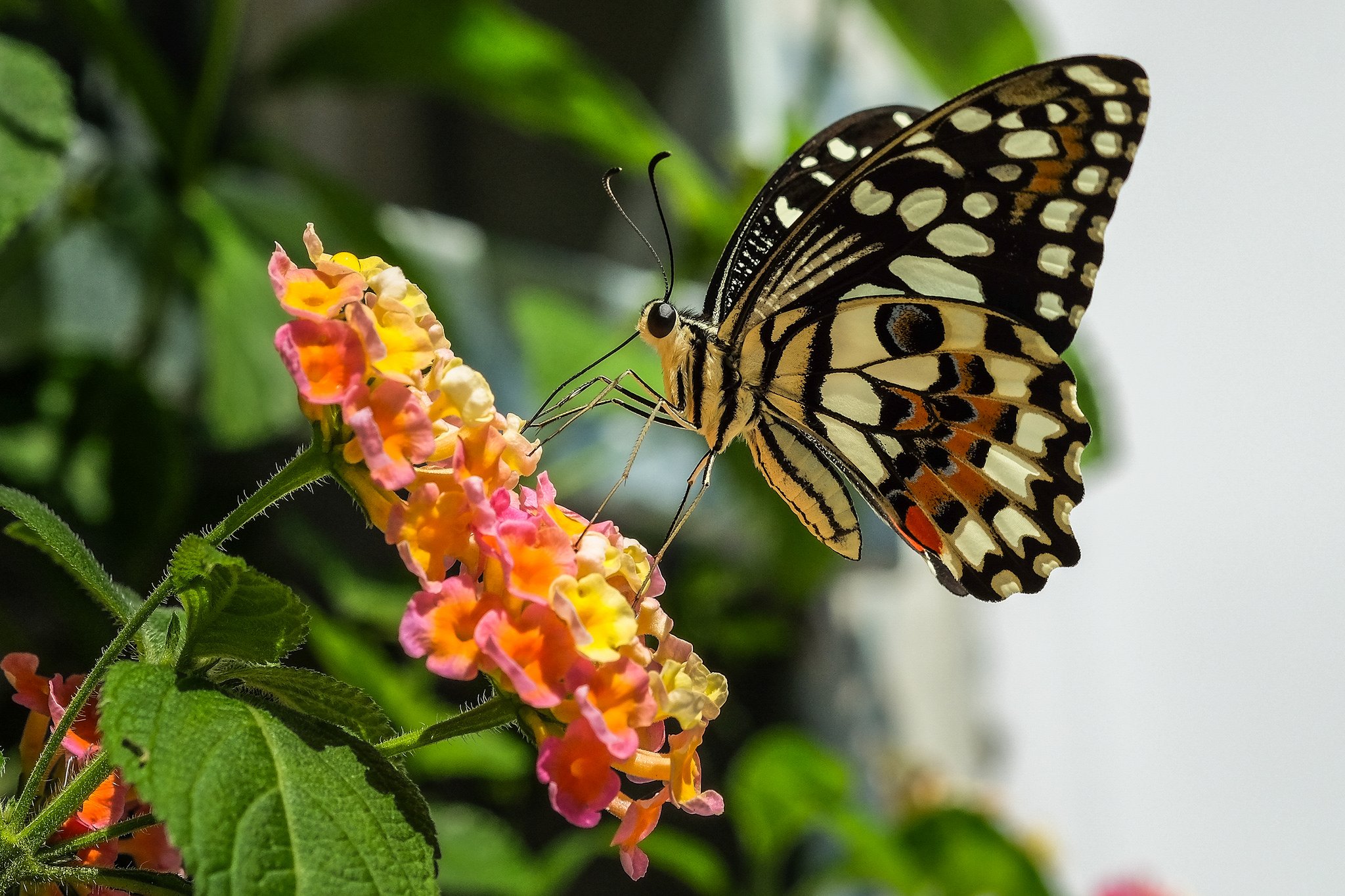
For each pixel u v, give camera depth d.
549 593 0.33
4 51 0.38
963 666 0.75
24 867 0.32
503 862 0.45
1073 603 0.77
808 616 0.65
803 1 0.69
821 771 0.47
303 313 0.33
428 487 0.33
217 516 0.45
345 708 0.33
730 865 0.57
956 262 0.38
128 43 0.42
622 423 0.48
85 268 0.44
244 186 0.46
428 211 0.60
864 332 0.39
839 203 0.39
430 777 0.45
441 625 0.32
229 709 0.32
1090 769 0.74
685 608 0.56
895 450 0.39
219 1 0.43
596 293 0.51
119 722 0.30
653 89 0.68
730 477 0.49
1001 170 0.38
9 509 0.33
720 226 0.47
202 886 0.28
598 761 0.32
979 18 0.47
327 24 0.45
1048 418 0.38
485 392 0.33
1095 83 0.37
